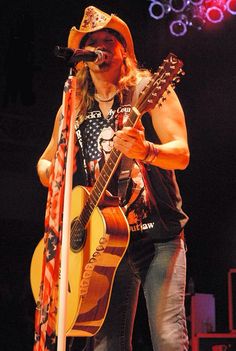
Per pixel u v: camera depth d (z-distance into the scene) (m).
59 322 2.62
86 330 2.99
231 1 9.27
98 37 3.11
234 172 9.55
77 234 3.03
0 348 9.19
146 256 3.00
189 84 9.66
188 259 9.91
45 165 3.40
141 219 3.00
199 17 9.48
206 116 9.62
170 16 9.71
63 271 2.65
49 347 2.67
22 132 11.60
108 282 2.98
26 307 9.27
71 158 2.77
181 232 3.01
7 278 11.30
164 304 2.89
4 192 11.49
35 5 11.26
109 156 2.87
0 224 11.41
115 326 3.15
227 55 9.43
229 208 9.65
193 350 6.05
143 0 10.06
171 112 2.94
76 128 3.23
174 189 3.01
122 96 3.11
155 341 2.90
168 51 9.82
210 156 9.66
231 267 9.66
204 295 6.64
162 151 2.75
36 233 11.66
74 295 2.95
